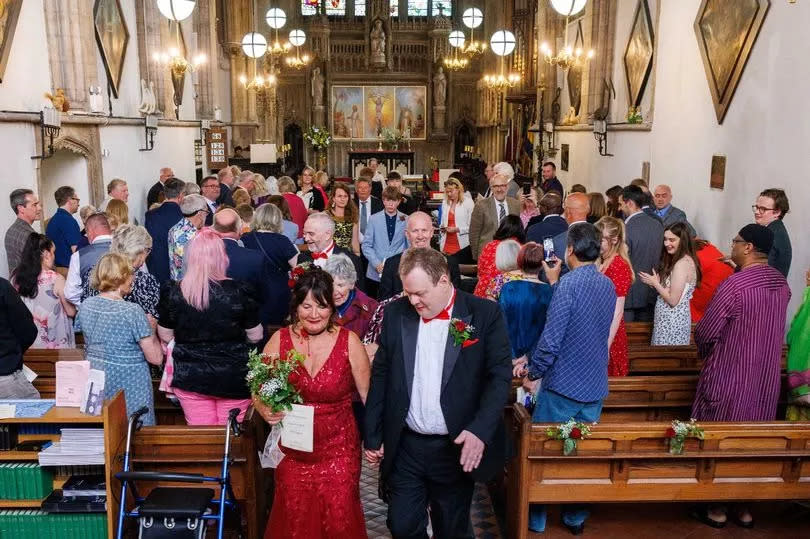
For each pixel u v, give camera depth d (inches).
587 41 548.7
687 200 386.6
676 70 402.6
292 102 1209.4
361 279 259.3
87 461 154.7
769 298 168.6
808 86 266.4
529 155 853.8
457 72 1226.6
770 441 164.1
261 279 177.3
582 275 157.6
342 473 141.9
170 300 161.3
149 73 545.0
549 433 157.8
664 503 188.5
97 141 417.7
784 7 285.6
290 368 134.7
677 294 215.0
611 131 519.2
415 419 134.9
